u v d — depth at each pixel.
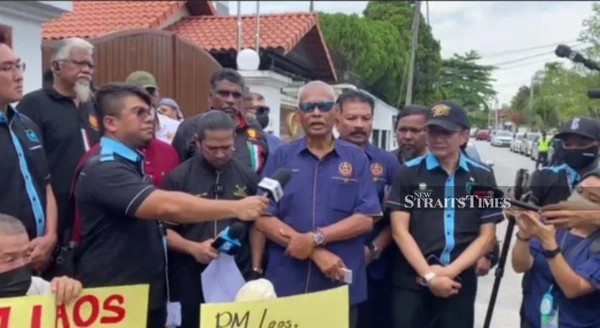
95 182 2.52
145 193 2.48
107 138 2.65
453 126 3.09
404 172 3.24
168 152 3.61
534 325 2.86
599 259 2.63
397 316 3.27
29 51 5.35
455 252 3.15
